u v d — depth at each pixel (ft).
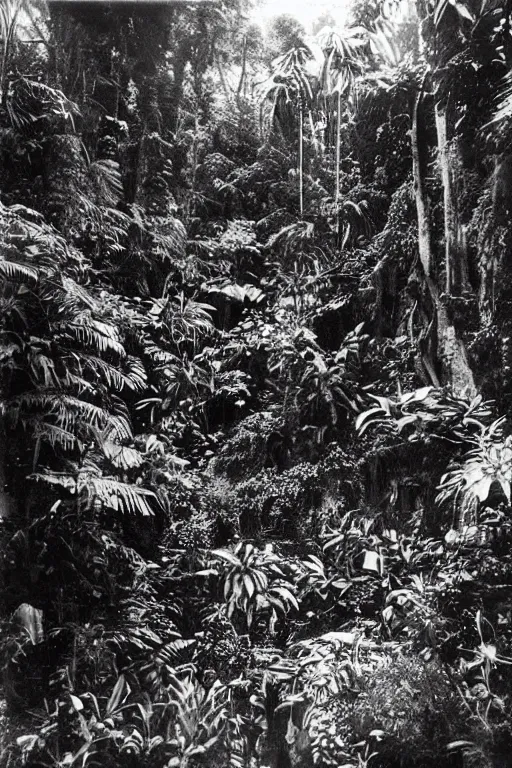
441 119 14.10
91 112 15.19
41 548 12.10
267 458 14.25
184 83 16.14
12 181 13.98
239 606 12.59
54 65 14.78
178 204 15.84
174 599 13.00
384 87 14.70
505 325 13.10
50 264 12.59
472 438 12.78
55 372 12.59
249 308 15.49
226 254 15.60
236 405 14.58
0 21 14.07
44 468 12.21
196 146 16.10
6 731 11.13
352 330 14.70
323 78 15.43
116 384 13.25
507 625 11.48
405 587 12.38
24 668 11.72
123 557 12.91
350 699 11.36
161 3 15.78
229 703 12.01
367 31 15.06
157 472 13.47
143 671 11.98
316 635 12.66
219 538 13.74
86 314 12.75
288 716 11.85
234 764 11.25
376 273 14.57
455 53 13.89
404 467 13.39
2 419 12.22
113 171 14.90
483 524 12.07
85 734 10.64
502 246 13.29
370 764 11.08
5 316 12.36
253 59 16.25
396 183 14.92
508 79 13.26
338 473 13.73
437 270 13.92
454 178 13.92
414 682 11.30
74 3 15.08
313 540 13.53
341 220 15.30
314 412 14.14
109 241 14.78
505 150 13.20
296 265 15.39
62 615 12.07
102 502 12.42
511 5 13.34
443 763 10.94
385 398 13.38
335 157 15.44
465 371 13.34
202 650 12.51
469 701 11.16
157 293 15.43
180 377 14.40
